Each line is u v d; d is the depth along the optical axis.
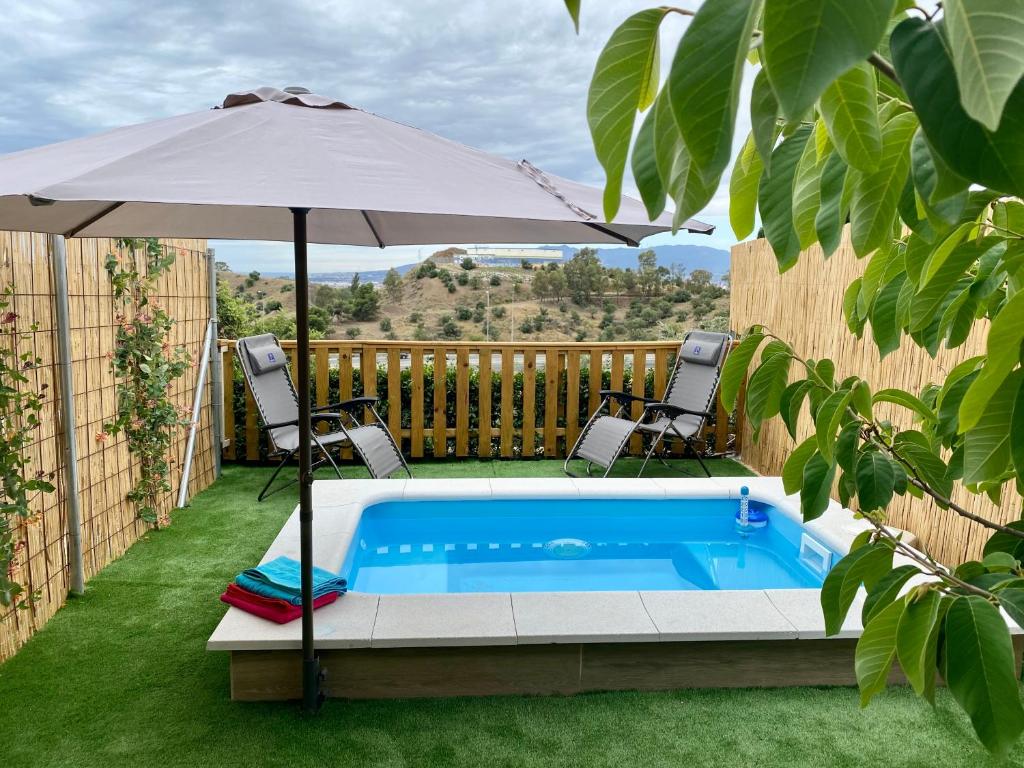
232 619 2.87
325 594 3.00
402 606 3.01
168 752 2.45
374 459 5.39
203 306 5.59
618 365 6.59
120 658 3.07
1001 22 0.37
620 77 0.62
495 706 2.73
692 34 0.46
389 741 2.51
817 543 4.21
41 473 3.26
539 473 6.25
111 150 1.76
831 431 1.14
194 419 5.29
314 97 2.22
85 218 2.79
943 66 0.47
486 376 6.56
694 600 3.08
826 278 5.01
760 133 0.54
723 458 6.69
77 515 3.63
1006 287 1.17
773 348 1.31
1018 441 0.70
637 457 6.72
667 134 0.55
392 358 6.49
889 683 2.88
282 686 2.76
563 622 2.87
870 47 0.39
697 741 2.53
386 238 3.53
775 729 2.60
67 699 2.76
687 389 6.34
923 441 1.31
